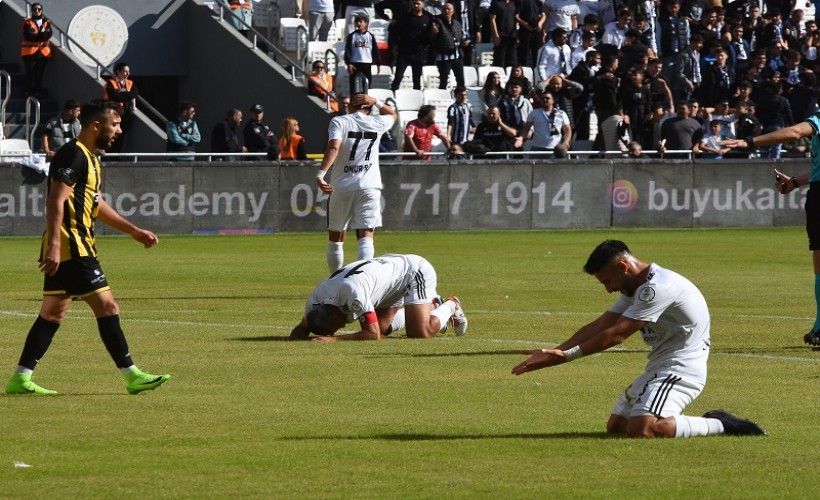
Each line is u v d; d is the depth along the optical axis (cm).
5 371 2694
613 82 7581
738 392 2498
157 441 2006
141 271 5050
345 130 3928
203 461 1866
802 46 8938
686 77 8212
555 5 8450
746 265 5409
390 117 3988
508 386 2539
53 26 8144
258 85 8300
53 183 2333
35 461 1861
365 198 3950
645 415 2011
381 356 2909
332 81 8212
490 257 5716
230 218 6812
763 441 2006
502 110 7475
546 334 3325
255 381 2580
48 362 2820
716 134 7638
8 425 2127
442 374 2677
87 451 1930
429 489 1709
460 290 4438
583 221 7325
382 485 1731
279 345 3078
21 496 1664
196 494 1680
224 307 3909
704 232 7206
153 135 7681
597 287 4541
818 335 3081
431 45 7900
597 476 1786
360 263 3203
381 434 2067
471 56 8419
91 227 2397
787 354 3014
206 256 5716
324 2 8544
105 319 2394
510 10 8294
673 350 2019
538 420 2194
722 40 8406
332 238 4019
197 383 2555
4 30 8312
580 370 2748
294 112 8094
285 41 8762
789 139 3088
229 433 2072
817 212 3100
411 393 2456
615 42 8225
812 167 3152
